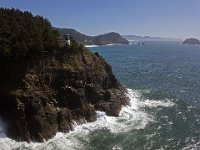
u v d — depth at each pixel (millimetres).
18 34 46156
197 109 58281
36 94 43438
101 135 43500
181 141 42188
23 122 40344
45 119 42281
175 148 39844
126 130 45750
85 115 48562
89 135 43406
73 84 49812
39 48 46406
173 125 48562
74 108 47906
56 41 50750
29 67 45344
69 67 50125
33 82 44656
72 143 40562
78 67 51750
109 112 51562
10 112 41562
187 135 44406
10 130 40562
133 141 41781
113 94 56625
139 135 43906
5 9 54312
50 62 48250
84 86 51438
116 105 53719
